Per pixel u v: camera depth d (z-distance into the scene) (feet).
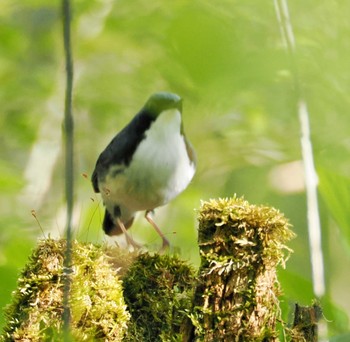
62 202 54.95
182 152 37.35
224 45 30.19
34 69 61.11
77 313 27.32
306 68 34.24
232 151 62.75
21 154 66.69
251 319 27.25
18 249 40.88
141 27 47.60
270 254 27.32
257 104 49.01
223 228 27.55
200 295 27.55
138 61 57.11
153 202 38.65
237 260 27.32
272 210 27.89
